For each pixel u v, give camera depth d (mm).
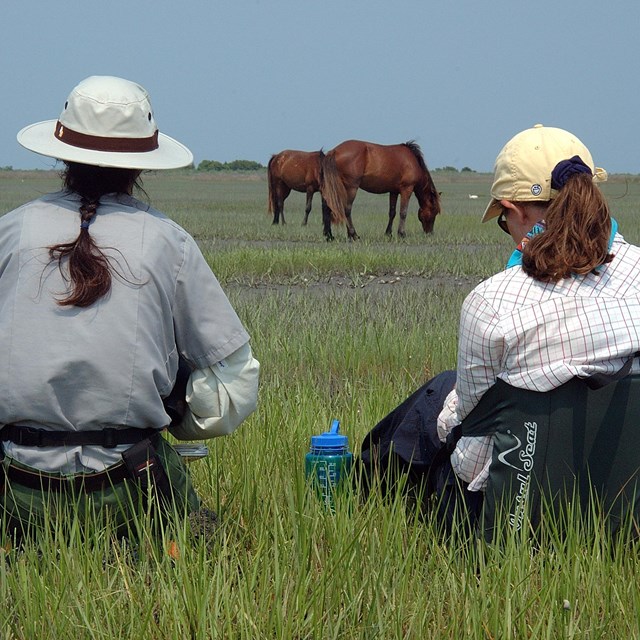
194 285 4719
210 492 5723
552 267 4656
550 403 4578
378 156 34500
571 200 4688
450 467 5184
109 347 4434
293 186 43094
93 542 4641
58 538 4441
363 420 7242
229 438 6586
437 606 4281
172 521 4707
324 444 5594
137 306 4488
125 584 4262
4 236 4629
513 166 5016
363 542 4742
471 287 19078
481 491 4984
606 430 4590
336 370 10828
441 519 5238
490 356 4691
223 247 28375
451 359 10953
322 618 4129
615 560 4562
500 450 4695
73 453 4508
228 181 155125
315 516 4906
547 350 4613
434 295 17016
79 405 4469
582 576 4414
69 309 4418
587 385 4555
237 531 5090
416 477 5676
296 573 4434
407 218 48469
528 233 5066
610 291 4688
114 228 4574
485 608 4137
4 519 4645
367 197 95188
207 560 4578
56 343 4406
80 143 4605
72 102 4641
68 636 4000
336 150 34438
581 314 4621
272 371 10633
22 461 4543
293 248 27000
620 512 4672
